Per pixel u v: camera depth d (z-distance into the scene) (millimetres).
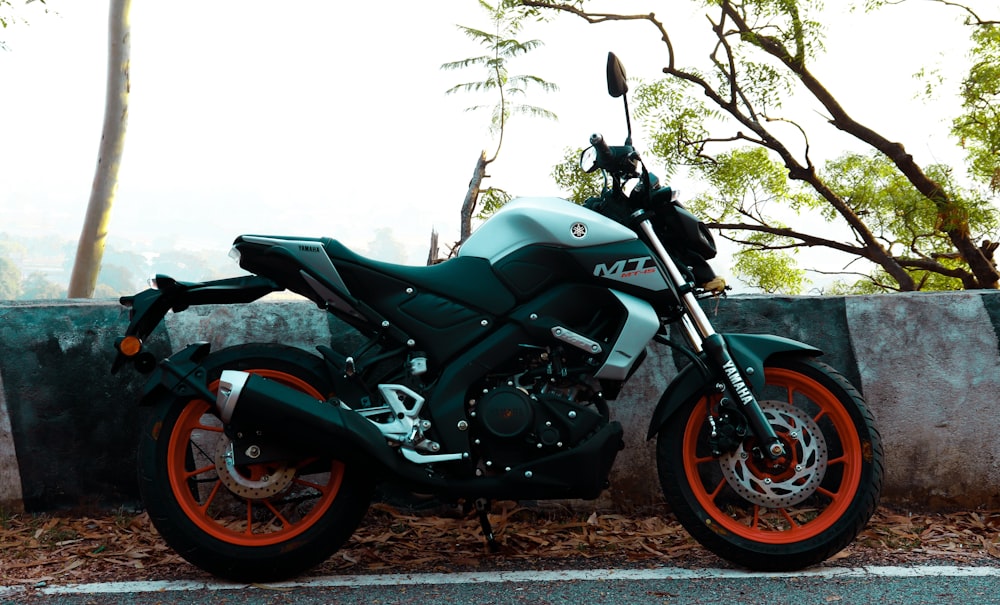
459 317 2621
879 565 2658
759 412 2623
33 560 2760
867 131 11750
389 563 2736
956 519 3145
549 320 2607
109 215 13742
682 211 2693
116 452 3205
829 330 3332
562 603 2348
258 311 3301
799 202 12156
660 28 11398
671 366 3320
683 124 11406
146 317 2596
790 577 2553
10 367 3186
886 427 3262
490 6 8930
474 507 2846
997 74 10328
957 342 3295
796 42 11125
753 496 2686
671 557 2783
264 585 2518
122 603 2373
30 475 3162
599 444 2551
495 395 2564
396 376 2689
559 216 2643
